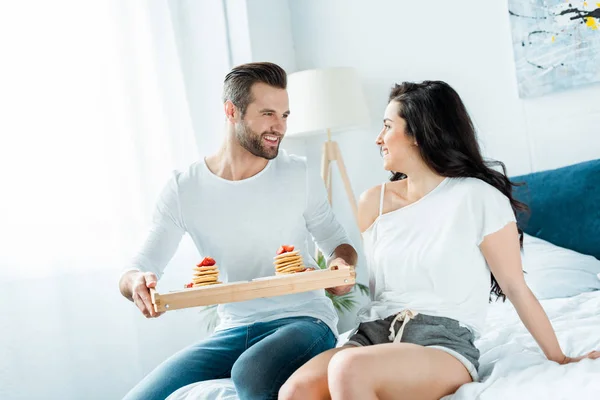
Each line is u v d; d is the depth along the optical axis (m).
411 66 3.48
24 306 2.55
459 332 1.53
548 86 3.07
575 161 3.04
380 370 1.32
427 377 1.38
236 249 1.91
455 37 3.33
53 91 2.71
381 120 3.59
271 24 3.71
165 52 3.12
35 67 2.67
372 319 1.62
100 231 2.80
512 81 3.18
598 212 2.81
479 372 1.60
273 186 1.93
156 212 1.97
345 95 3.32
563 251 2.71
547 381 1.33
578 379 1.29
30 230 2.60
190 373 1.78
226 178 1.94
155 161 3.02
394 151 1.66
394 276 1.61
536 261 2.66
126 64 2.96
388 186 1.75
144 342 2.95
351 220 3.69
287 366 1.62
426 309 1.56
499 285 1.62
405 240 1.62
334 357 1.36
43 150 2.66
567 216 2.87
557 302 2.33
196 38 3.28
